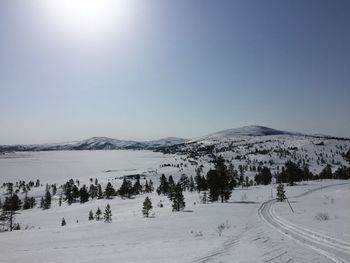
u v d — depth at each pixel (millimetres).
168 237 29016
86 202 187250
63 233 38500
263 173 182875
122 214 99438
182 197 73938
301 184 135375
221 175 91562
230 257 16953
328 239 20406
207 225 36875
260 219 39156
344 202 51375
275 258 16188
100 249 23344
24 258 20453
